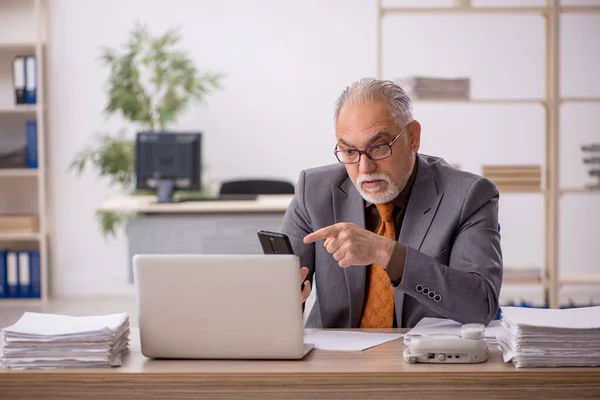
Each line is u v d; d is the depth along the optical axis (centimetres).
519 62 631
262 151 643
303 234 236
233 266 181
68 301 618
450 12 462
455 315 199
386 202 219
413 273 196
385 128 208
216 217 517
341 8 636
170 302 184
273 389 174
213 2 635
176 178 524
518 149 635
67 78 634
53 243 640
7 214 634
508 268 482
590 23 629
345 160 214
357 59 638
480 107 634
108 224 600
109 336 181
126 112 582
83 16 631
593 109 633
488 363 181
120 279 645
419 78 461
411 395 173
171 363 184
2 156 612
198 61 637
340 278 229
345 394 173
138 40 589
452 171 226
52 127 635
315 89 641
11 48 619
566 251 641
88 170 640
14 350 180
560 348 176
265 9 636
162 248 518
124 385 176
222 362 184
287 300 180
